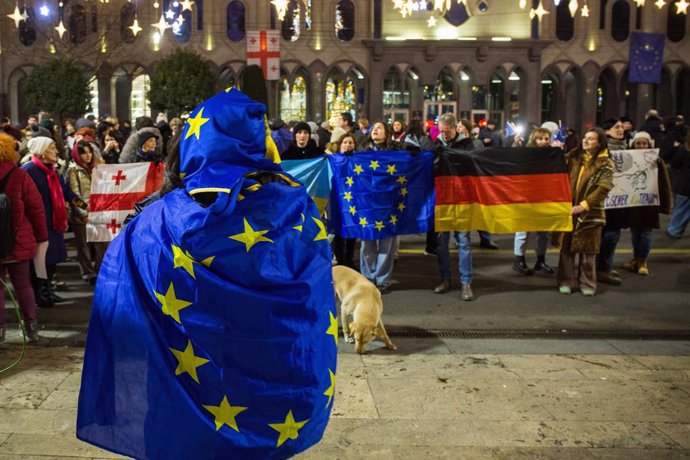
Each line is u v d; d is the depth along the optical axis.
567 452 3.89
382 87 33.16
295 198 2.27
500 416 4.39
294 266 2.23
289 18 32.88
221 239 2.13
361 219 7.88
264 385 2.18
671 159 12.23
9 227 5.57
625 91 34.25
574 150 8.13
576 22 33.56
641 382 5.06
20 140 10.98
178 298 2.14
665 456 3.86
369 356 5.68
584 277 8.06
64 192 8.20
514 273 9.22
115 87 33.16
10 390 4.75
